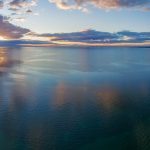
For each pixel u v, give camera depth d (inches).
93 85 2009.1
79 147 968.9
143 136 1039.0
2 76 2405.3
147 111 1322.6
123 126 1134.4
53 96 1648.6
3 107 1414.9
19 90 1820.9
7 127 1127.6
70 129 1103.0
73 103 1478.8
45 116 1267.2
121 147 962.1
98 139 1005.2
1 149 943.7
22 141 999.6
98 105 1434.5
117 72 2659.9
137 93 1720.0
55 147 962.1
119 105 1428.4
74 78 2308.1
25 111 1338.6
